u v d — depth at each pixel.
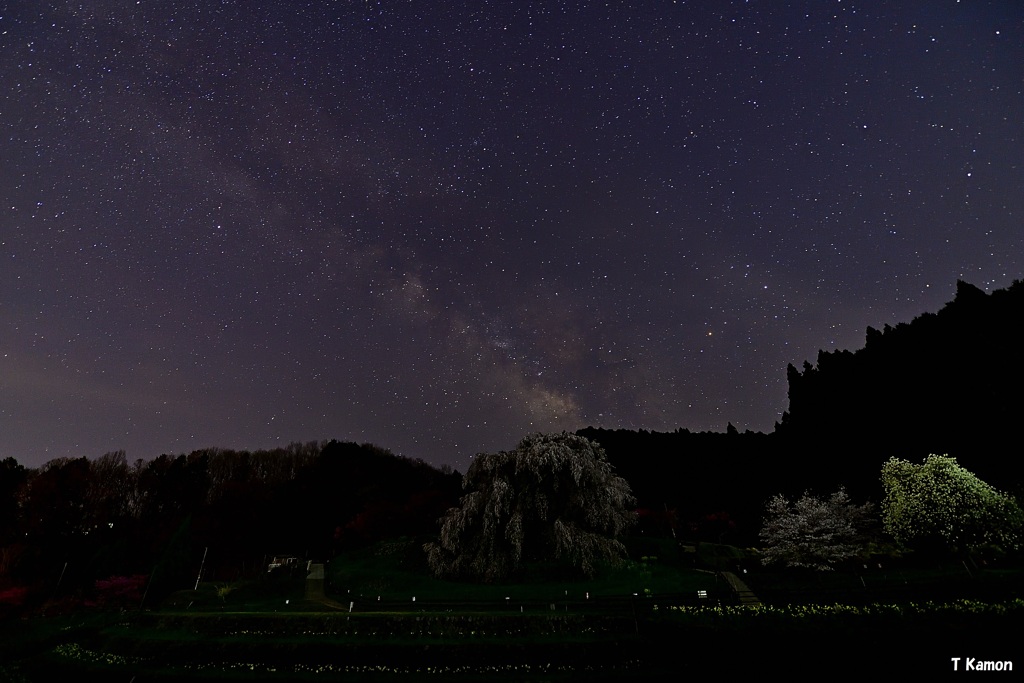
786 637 13.90
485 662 15.77
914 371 49.34
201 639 18.12
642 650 15.56
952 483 25.67
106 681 16.44
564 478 28.33
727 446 65.50
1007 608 15.16
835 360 59.53
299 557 50.53
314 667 16.23
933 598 17.06
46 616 30.39
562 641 16.27
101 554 38.53
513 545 26.44
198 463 67.56
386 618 18.20
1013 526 24.03
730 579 26.62
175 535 33.75
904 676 12.34
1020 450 36.75
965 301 50.19
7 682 17.22
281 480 68.88
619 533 29.52
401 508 51.28
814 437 55.41
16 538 43.75
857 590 18.66
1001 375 41.97
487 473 29.52
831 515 29.73
